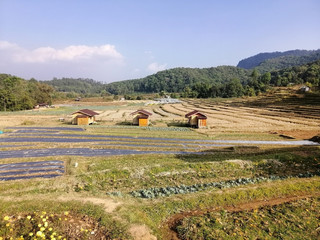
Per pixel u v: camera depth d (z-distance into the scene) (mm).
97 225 11227
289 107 79000
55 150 28391
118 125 49312
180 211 13828
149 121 55562
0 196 13664
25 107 100375
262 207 14453
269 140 36969
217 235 11219
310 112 67375
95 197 14023
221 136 39000
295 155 25984
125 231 10688
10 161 23766
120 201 13930
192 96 174750
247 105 97062
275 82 171000
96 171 20266
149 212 13203
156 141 33906
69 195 14078
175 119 62031
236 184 18781
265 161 23953
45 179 18719
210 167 22281
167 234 11734
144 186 18766
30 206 12078
